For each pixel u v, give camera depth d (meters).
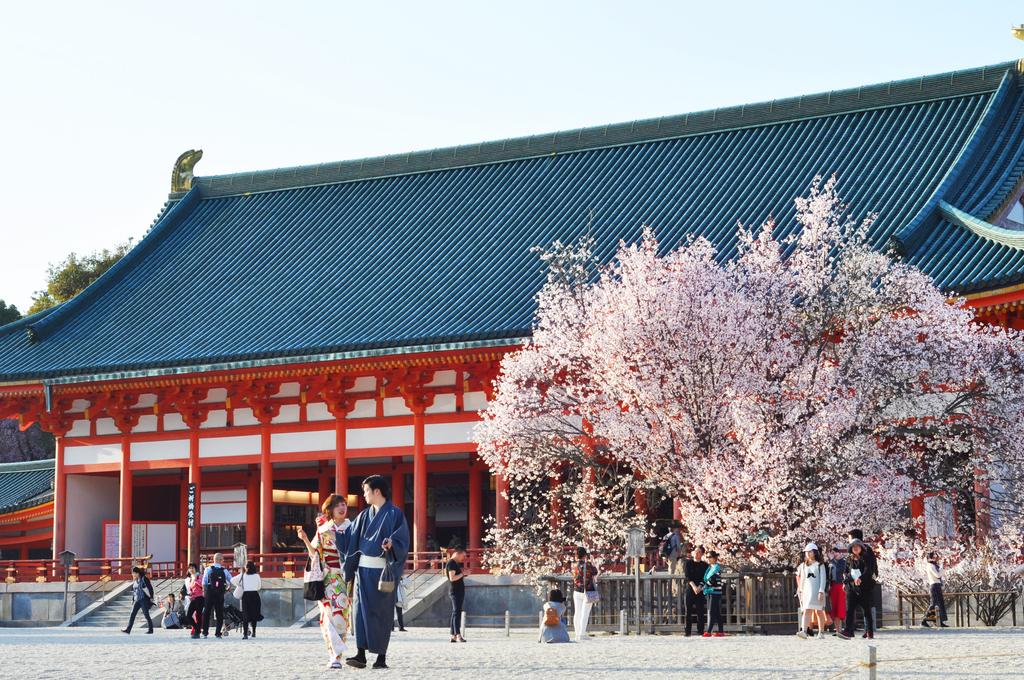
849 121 60.50
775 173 58.62
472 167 67.31
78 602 56.81
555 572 41.78
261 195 71.75
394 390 55.19
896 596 40.69
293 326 57.62
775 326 38.78
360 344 52.44
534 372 42.69
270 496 57.06
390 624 21.53
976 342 38.53
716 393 38.19
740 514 36.47
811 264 40.97
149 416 60.06
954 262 45.91
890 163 56.53
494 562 43.88
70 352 61.16
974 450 39.12
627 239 56.78
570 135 65.56
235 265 65.62
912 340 38.22
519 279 55.75
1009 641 28.36
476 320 52.91
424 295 57.03
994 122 56.09
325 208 68.31
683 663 22.94
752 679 19.73
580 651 27.20
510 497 44.06
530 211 61.84
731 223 55.78
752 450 36.53
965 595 38.44
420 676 20.22
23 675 21.11
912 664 22.12
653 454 38.81
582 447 43.22
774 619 36.06
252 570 38.56
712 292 39.03
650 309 38.62
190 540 58.34
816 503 36.62
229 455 58.16
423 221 64.12
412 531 64.06
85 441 61.53
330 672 21.03
